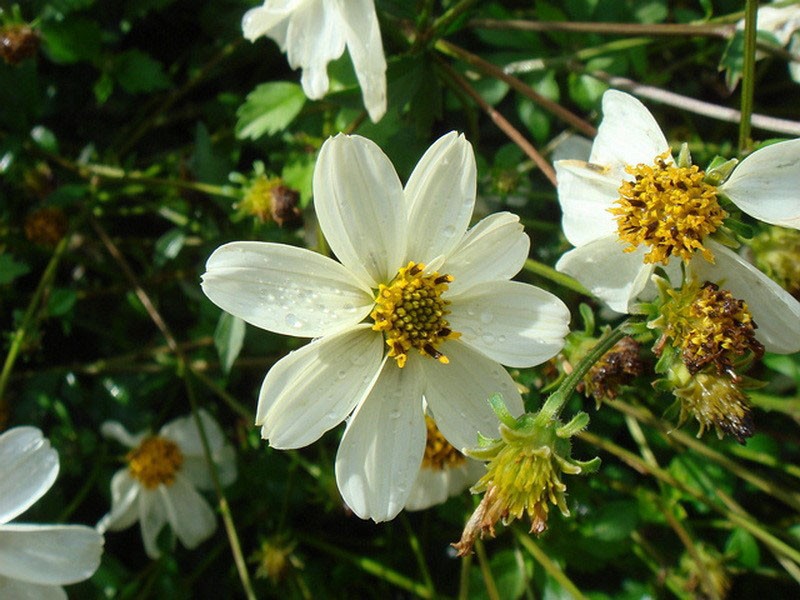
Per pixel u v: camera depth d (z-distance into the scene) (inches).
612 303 5.7
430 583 7.7
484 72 7.6
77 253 9.1
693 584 7.5
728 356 5.2
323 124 7.9
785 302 5.1
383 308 5.1
